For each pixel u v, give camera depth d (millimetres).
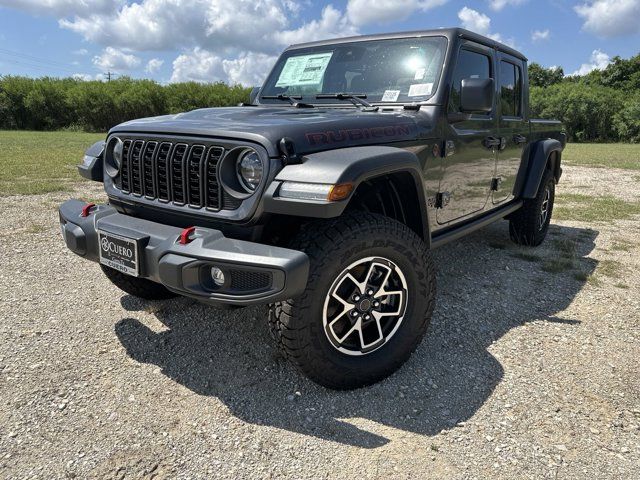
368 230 2307
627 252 4988
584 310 3531
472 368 2721
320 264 2199
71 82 41625
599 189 9078
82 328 3061
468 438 2158
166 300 3473
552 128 5195
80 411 2279
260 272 2012
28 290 3623
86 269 4094
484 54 3668
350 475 1933
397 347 2578
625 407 2395
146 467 1953
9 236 4988
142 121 2824
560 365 2766
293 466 1978
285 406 2355
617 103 37000
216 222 2330
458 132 3281
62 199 6867
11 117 38188
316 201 2033
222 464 1980
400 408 2361
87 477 1896
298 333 2217
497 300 3672
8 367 2609
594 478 1936
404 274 2527
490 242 5191
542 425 2252
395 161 2363
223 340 2949
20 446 2047
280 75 3816
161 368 2652
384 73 3324
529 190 4551
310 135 2289
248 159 2213
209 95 41656
